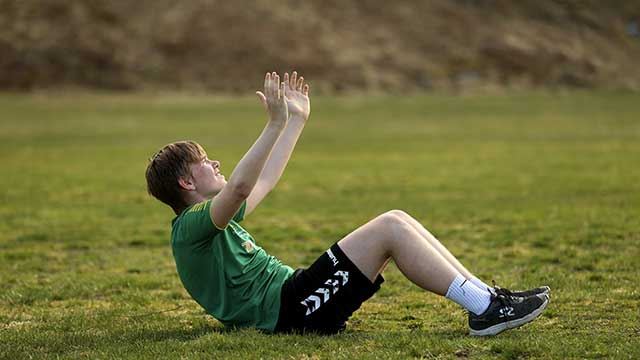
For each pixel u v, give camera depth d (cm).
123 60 18125
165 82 17625
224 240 1661
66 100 15175
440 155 7094
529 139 8600
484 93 16525
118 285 2378
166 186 1664
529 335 1650
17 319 1983
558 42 19988
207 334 1678
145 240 3228
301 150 7819
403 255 1608
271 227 3531
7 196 4738
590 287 2197
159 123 11531
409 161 6644
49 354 1603
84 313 2033
